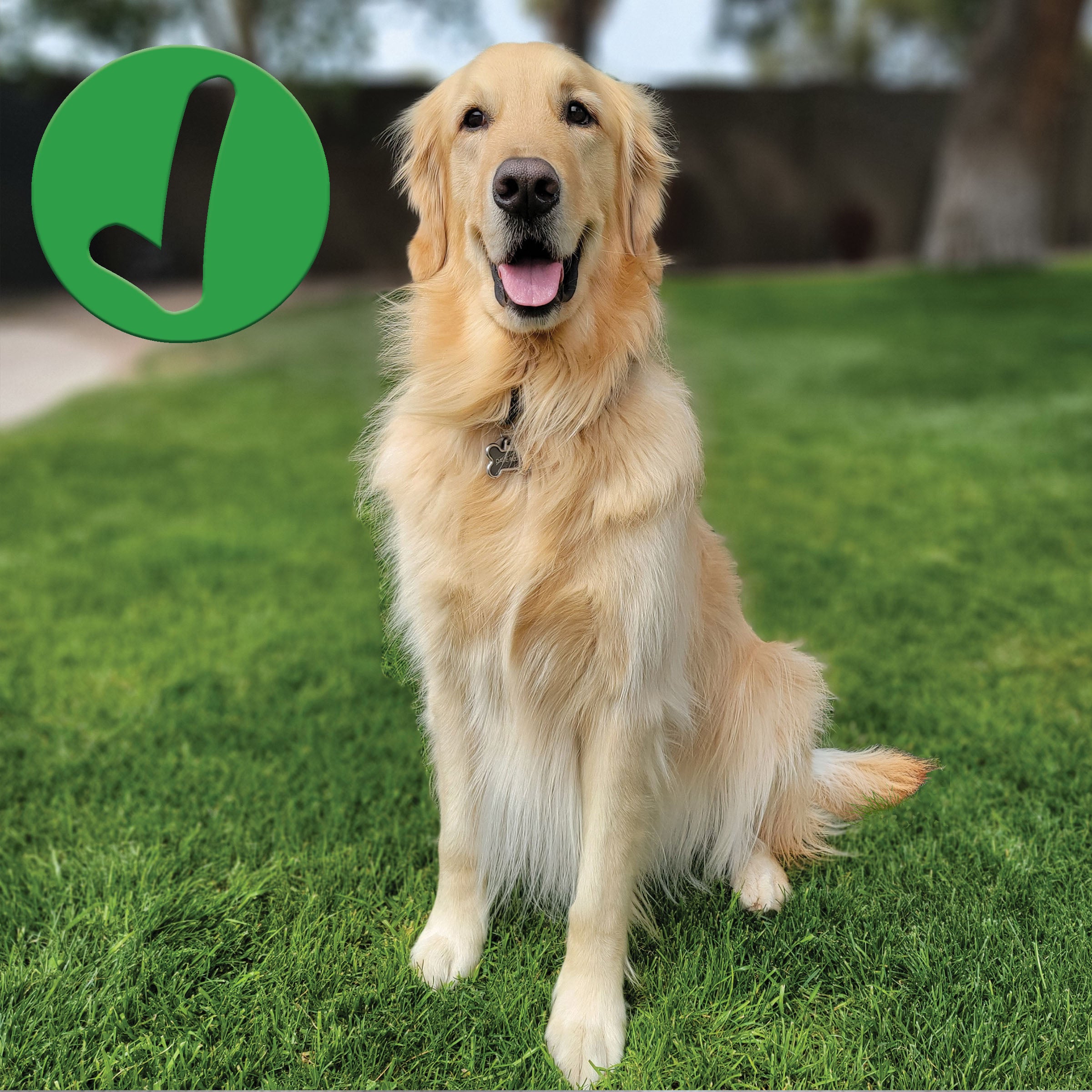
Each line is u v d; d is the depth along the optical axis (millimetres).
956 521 2232
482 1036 1022
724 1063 997
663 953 1118
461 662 1097
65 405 3865
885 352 4469
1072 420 3084
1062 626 1691
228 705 1514
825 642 1677
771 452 2906
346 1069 995
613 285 1121
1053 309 5324
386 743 1426
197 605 1847
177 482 2711
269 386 4242
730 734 1201
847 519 2289
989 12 7031
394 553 1141
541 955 1112
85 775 1356
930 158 9852
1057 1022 1022
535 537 1038
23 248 7648
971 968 1070
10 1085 984
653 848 1141
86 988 1052
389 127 1219
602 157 1112
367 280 8477
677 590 1058
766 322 5500
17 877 1190
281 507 2469
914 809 1279
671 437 1065
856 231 9602
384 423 1167
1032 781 1321
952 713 1467
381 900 1170
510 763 1110
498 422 1083
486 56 1120
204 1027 1027
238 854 1219
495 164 1054
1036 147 7043
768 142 9586
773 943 1112
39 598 1860
